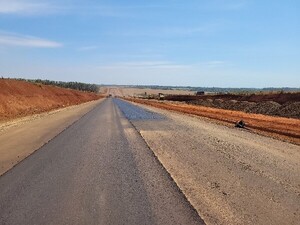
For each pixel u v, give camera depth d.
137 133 19.08
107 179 8.87
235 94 68.50
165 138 17.08
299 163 11.10
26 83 57.84
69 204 6.79
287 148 14.02
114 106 57.25
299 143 15.45
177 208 6.64
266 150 13.49
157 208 6.64
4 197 7.21
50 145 14.45
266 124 24.38
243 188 8.17
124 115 34.44
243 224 5.91
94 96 136.88
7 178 8.84
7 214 6.19
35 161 11.09
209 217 6.20
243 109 46.88
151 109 47.16
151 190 7.89
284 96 50.31
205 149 13.74
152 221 5.94
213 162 11.16
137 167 10.34
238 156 12.23
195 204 6.92
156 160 11.44
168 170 9.97
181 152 13.04
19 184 8.26
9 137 16.95
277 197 7.51
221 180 8.88
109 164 10.74
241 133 19.20
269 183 8.64
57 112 38.84
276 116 34.34
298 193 7.83
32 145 14.43
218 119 29.38
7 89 41.72
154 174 9.46
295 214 6.48
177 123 25.53
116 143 15.23
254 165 10.73
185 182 8.65
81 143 15.09
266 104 43.12
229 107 52.19
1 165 10.46
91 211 6.41
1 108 32.25
